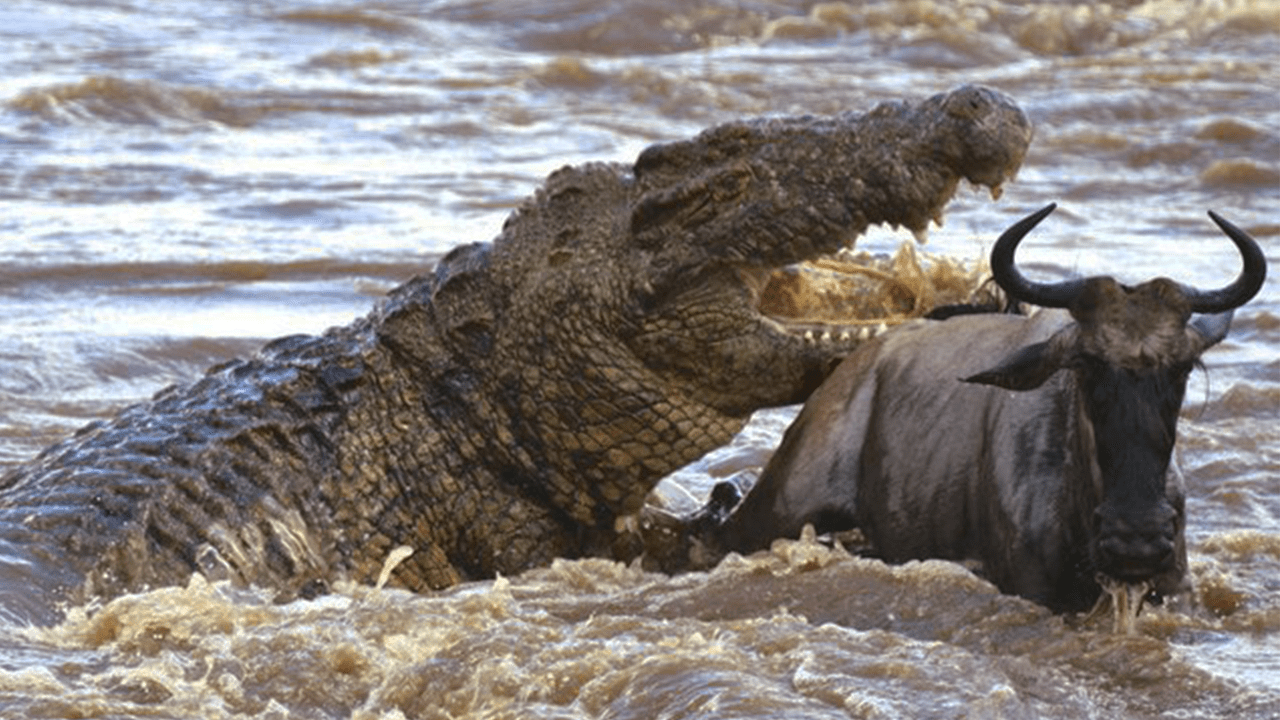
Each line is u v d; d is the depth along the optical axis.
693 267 30.16
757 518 31.47
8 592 27.67
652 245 30.38
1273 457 38.47
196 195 69.88
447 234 62.09
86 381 45.28
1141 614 27.89
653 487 31.91
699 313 30.33
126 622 27.30
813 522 30.84
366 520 31.17
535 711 23.95
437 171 75.75
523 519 31.69
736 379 30.89
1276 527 34.62
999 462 28.55
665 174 30.55
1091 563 26.59
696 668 24.69
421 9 121.56
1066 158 77.50
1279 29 116.44
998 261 26.06
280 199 68.06
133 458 30.61
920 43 109.81
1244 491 36.31
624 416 30.98
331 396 31.64
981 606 27.91
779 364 30.91
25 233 61.47
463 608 28.02
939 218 29.89
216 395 31.92
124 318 50.59
